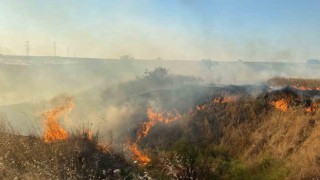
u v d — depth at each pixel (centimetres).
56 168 650
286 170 791
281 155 873
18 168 686
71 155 759
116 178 727
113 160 841
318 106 1114
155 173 805
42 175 637
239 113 1147
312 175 725
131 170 795
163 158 891
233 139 1023
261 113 1132
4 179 627
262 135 998
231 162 909
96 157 792
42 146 803
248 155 931
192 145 1009
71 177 633
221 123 1109
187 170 818
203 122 1131
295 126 988
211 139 1047
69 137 905
